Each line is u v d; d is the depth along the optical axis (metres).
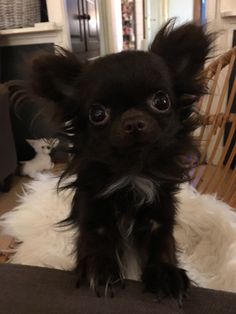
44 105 0.18
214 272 0.22
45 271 0.12
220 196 0.30
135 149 0.15
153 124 0.15
